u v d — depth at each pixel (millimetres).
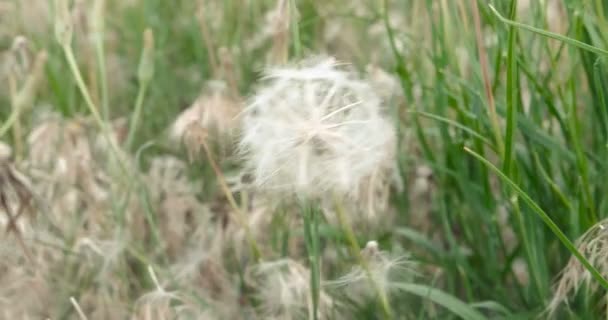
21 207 611
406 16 862
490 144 614
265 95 571
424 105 719
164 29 880
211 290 696
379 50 862
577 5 608
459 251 669
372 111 575
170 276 672
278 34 638
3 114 820
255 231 682
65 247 692
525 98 738
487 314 686
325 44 864
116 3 972
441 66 670
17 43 745
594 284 604
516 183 604
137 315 648
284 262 647
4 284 664
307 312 646
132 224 721
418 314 677
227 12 853
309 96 566
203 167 743
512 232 724
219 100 650
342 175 559
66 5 672
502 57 629
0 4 927
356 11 905
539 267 630
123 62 913
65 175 700
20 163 701
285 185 569
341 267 667
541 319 638
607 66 596
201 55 853
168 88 858
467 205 705
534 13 647
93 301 685
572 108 609
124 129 783
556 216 649
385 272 611
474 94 636
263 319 668
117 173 707
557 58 630
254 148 566
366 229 682
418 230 734
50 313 676
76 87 855
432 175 718
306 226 584
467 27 645
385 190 650
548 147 627
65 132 716
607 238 579
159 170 757
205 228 715
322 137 557
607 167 620
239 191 664
